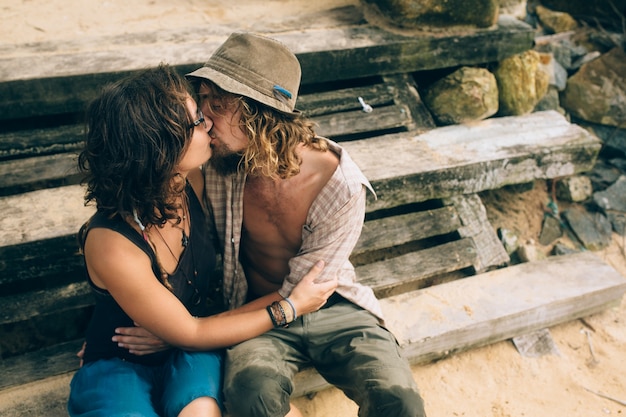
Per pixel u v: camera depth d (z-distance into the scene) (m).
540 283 2.93
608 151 4.18
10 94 2.78
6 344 2.56
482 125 3.44
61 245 2.42
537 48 4.44
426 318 2.69
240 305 2.26
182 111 1.66
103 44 3.16
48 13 3.44
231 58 1.82
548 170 3.29
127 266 1.74
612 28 4.55
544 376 2.73
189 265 1.96
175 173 1.71
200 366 1.93
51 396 2.30
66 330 2.63
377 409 1.92
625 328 2.99
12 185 2.67
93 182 1.72
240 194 2.01
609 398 2.64
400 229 3.00
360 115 3.27
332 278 2.10
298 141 1.93
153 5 3.65
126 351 1.95
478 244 3.10
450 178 3.05
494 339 2.81
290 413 2.04
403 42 3.37
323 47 3.24
